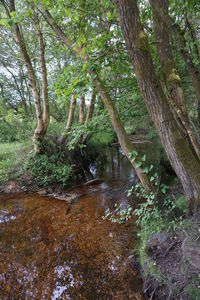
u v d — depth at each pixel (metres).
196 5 2.99
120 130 2.91
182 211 2.78
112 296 2.21
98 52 2.76
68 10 2.57
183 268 1.98
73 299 2.22
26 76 12.36
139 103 4.83
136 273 2.46
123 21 1.98
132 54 2.06
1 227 3.71
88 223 3.77
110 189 5.57
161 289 2.03
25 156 6.38
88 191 5.51
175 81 2.43
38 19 5.53
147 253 2.48
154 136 7.07
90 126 4.71
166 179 5.07
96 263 2.72
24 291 2.35
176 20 3.26
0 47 9.44
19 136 7.66
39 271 2.64
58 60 8.41
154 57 3.75
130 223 3.64
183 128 2.82
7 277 2.55
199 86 3.19
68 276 2.54
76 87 2.65
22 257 2.91
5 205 4.64
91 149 8.76
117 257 2.79
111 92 4.80
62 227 3.68
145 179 2.86
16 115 9.45
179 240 2.37
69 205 4.62
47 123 6.49
